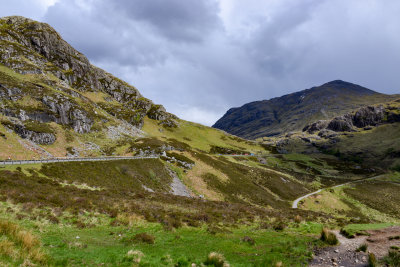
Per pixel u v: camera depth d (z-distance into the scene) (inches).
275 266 486.6
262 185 3405.5
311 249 617.6
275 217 1198.3
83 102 4517.7
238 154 6899.6
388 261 498.6
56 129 3093.0
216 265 464.1
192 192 2447.1
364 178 5743.1
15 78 3548.2
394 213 3346.5
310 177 5093.5
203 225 881.5
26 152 2052.2
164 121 7701.8
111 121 4643.2
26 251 368.8
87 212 826.2
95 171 1797.5
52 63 5482.3
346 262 528.7
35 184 1056.8
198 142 7170.3
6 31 5039.4
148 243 609.0
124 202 1059.9
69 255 441.4
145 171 2357.3
